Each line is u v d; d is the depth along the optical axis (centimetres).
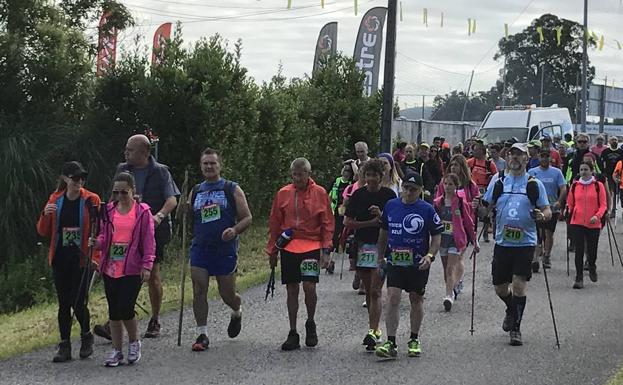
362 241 917
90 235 855
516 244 931
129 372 817
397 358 869
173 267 1561
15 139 1947
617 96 6719
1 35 2084
